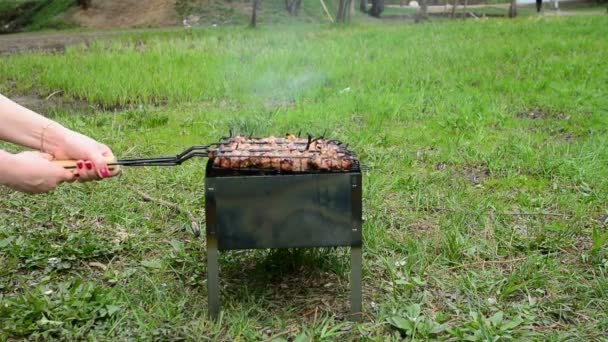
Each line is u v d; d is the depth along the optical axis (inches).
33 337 76.8
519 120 174.7
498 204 116.2
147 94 213.8
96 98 215.6
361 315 81.0
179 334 77.2
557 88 211.9
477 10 722.2
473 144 151.7
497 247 100.4
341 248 98.3
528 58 273.4
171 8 610.2
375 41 345.7
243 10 608.1
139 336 76.5
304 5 637.3
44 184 78.0
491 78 229.6
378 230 103.4
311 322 81.3
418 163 139.9
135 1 618.2
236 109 191.9
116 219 111.5
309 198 77.5
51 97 224.2
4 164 76.5
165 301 84.6
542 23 434.6
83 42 403.2
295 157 77.1
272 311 83.5
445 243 99.7
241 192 77.0
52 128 80.3
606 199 117.6
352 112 185.5
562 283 89.7
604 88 211.8
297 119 173.3
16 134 80.7
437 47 311.6
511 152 144.4
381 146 152.0
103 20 601.3
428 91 210.1
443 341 75.9
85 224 110.5
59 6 615.2
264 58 275.3
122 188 124.3
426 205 115.6
